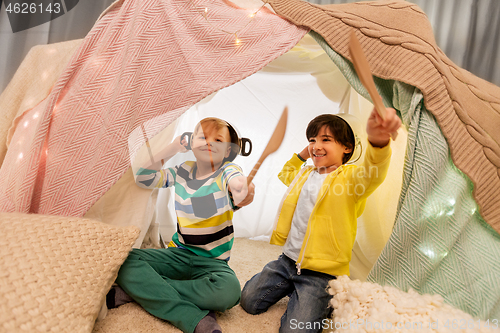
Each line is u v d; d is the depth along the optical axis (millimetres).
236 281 835
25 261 589
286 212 985
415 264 763
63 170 843
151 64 879
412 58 813
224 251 912
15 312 523
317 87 1315
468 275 755
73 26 2164
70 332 570
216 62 890
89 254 683
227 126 903
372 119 695
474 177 768
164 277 849
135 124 855
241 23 924
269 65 1261
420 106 801
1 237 610
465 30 1911
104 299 744
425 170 765
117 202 919
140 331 728
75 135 853
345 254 880
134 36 880
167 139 1063
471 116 819
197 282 805
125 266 806
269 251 1326
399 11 880
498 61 1902
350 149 975
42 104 1023
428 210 763
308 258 875
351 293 688
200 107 1348
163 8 907
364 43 864
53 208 838
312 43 1068
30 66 1122
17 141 979
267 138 1271
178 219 915
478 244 785
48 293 573
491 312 718
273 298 905
